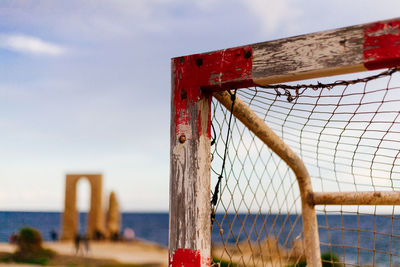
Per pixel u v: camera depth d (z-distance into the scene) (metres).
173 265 1.54
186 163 1.57
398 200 2.05
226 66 1.55
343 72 1.38
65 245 39.25
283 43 1.45
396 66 1.31
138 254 40.41
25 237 33.31
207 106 1.63
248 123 1.90
